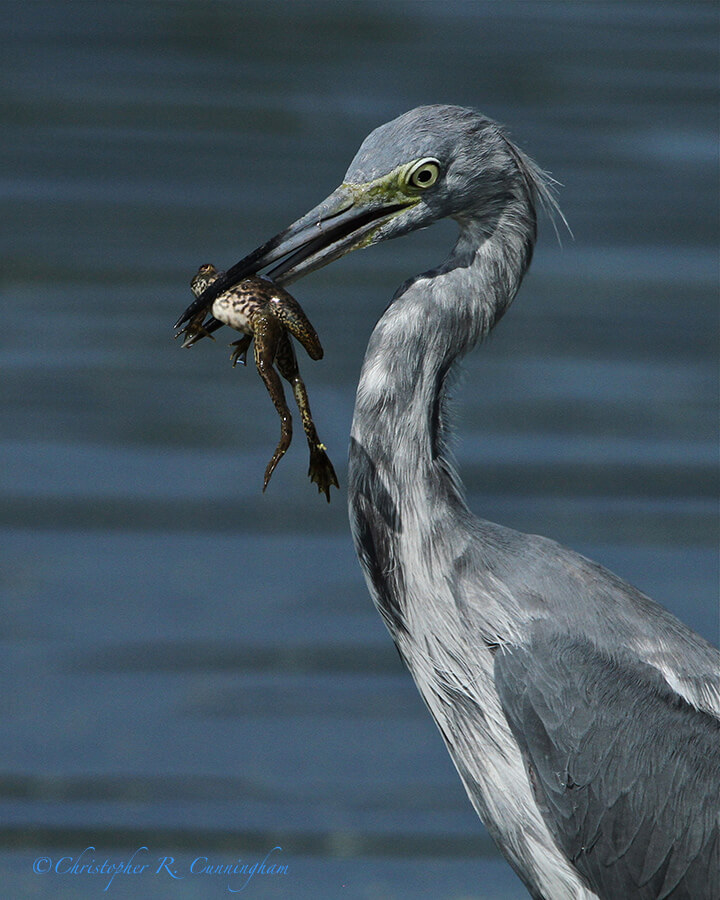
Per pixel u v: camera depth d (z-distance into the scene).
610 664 6.49
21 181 23.28
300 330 6.21
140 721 10.79
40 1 34.66
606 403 16.88
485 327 6.91
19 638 11.86
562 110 27.64
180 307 19.14
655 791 6.45
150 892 8.95
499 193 6.83
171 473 15.00
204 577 13.06
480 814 7.12
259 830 9.66
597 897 6.68
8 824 9.61
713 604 12.61
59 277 19.78
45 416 16.12
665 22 36.16
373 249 21.42
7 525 13.84
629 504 14.61
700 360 18.03
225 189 23.12
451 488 6.88
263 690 11.27
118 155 24.70
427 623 6.85
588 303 19.64
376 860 9.37
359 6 35.94
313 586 12.95
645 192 23.47
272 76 29.55
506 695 6.55
